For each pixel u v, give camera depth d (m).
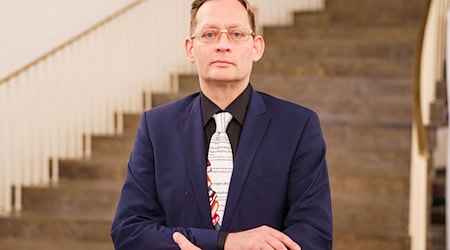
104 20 5.65
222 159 1.50
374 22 6.26
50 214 4.69
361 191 4.34
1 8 5.38
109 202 4.77
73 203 4.83
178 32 6.33
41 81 5.45
